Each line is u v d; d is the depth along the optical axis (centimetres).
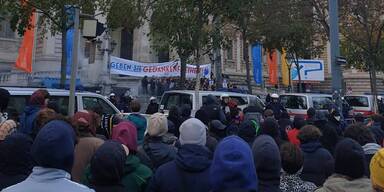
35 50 4184
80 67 3259
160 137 555
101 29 900
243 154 312
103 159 392
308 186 438
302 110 1891
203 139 421
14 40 4119
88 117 595
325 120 952
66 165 312
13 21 1792
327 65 5462
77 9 825
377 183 265
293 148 448
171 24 1709
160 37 1911
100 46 3397
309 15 2595
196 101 1450
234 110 1175
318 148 580
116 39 5122
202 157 410
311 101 1895
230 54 5412
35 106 697
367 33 2678
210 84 2958
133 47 5016
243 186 306
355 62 3738
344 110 1925
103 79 3306
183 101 1472
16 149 420
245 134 673
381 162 262
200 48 1805
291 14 2581
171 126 752
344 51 3650
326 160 567
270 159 391
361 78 5400
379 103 2475
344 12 2580
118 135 473
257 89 4788
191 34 1694
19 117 860
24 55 3197
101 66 3391
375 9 2589
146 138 558
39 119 566
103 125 804
